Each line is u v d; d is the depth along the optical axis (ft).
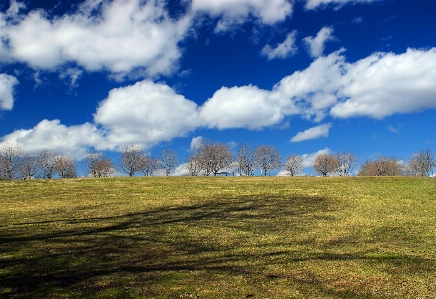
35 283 41.19
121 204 102.94
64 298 36.86
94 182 165.78
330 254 54.29
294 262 49.75
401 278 43.45
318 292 38.58
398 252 55.47
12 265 47.93
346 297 37.32
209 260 50.72
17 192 131.03
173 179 180.75
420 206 96.94
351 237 65.62
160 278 42.50
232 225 75.51
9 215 87.76
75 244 59.36
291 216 84.84
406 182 145.18
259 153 413.80
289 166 442.09
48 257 51.72
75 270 45.83
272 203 102.01
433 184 137.80
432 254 54.39
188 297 36.91
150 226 74.38
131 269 46.19
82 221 79.61
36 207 99.55
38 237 64.28
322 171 444.14
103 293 38.01
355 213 88.07
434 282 42.16
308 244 60.54
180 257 52.24
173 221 79.56
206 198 112.27
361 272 45.52
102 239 62.95
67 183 161.58
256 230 71.10
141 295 37.37
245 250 56.49
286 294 37.83
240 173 411.95
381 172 444.14
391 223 77.36
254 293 37.99
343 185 140.15
